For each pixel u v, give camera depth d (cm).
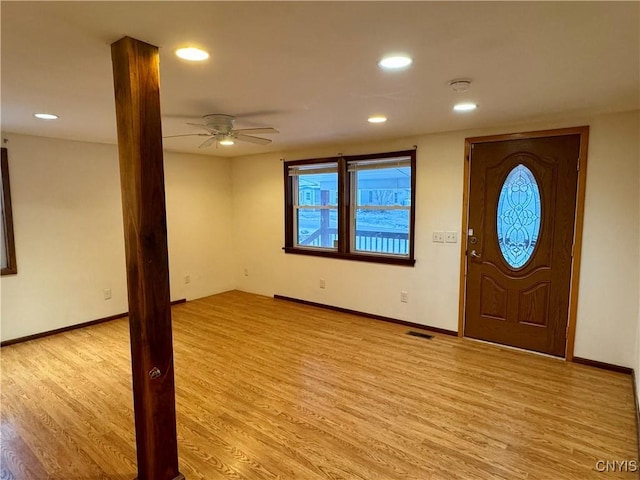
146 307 180
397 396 289
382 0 137
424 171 415
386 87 241
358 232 492
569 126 334
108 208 465
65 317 434
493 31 163
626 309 321
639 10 145
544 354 363
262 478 205
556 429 246
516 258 371
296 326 449
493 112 308
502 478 204
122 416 265
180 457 222
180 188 543
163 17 149
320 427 250
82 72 211
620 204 318
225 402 282
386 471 210
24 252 399
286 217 548
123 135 173
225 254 611
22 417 263
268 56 190
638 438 234
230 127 321
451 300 412
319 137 425
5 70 207
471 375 322
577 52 186
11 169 386
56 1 135
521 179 361
